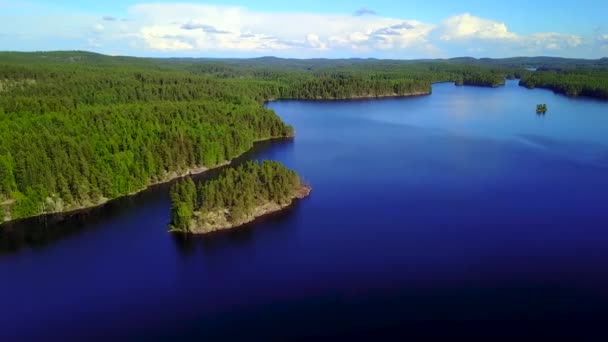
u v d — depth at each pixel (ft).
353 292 284.61
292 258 327.88
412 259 321.52
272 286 294.05
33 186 410.31
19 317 266.36
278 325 255.70
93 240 362.53
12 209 396.57
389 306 269.64
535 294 278.05
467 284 289.94
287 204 422.00
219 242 354.54
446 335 243.81
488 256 323.16
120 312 270.05
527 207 410.93
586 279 292.81
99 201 436.76
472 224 376.27
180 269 318.04
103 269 319.47
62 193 418.10
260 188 413.80
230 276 306.76
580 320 254.06
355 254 330.75
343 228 373.40
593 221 378.53
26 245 356.59
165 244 354.95
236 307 273.54
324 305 272.51
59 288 296.51
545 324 250.98
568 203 419.13
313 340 242.99
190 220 374.43
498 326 249.96
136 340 245.65
